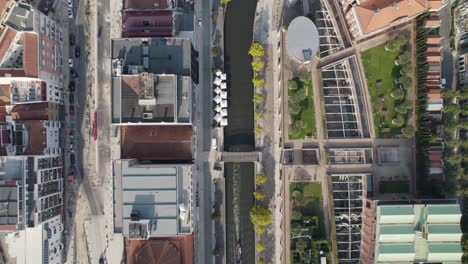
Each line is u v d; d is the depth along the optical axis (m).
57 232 106.19
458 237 99.50
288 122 110.56
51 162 103.00
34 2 110.25
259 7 112.81
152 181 92.12
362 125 110.50
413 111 109.44
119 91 90.81
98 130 111.38
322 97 109.38
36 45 95.06
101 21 111.25
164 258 94.81
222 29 112.44
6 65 97.75
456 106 105.12
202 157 111.75
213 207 111.88
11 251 99.88
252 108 114.44
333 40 110.88
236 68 114.38
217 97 110.38
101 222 111.12
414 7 99.31
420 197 107.94
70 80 111.44
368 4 100.62
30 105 101.06
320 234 110.62
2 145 96.19
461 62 109.81
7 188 90.19
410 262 100.94
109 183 111.38
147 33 99.44
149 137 99.06
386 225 100.12
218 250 110.06
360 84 109.69
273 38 112.88
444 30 110.44
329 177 109.19
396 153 110.25
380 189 110.12
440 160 109.12
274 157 112.44
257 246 109.31
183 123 91.88
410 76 109.38
